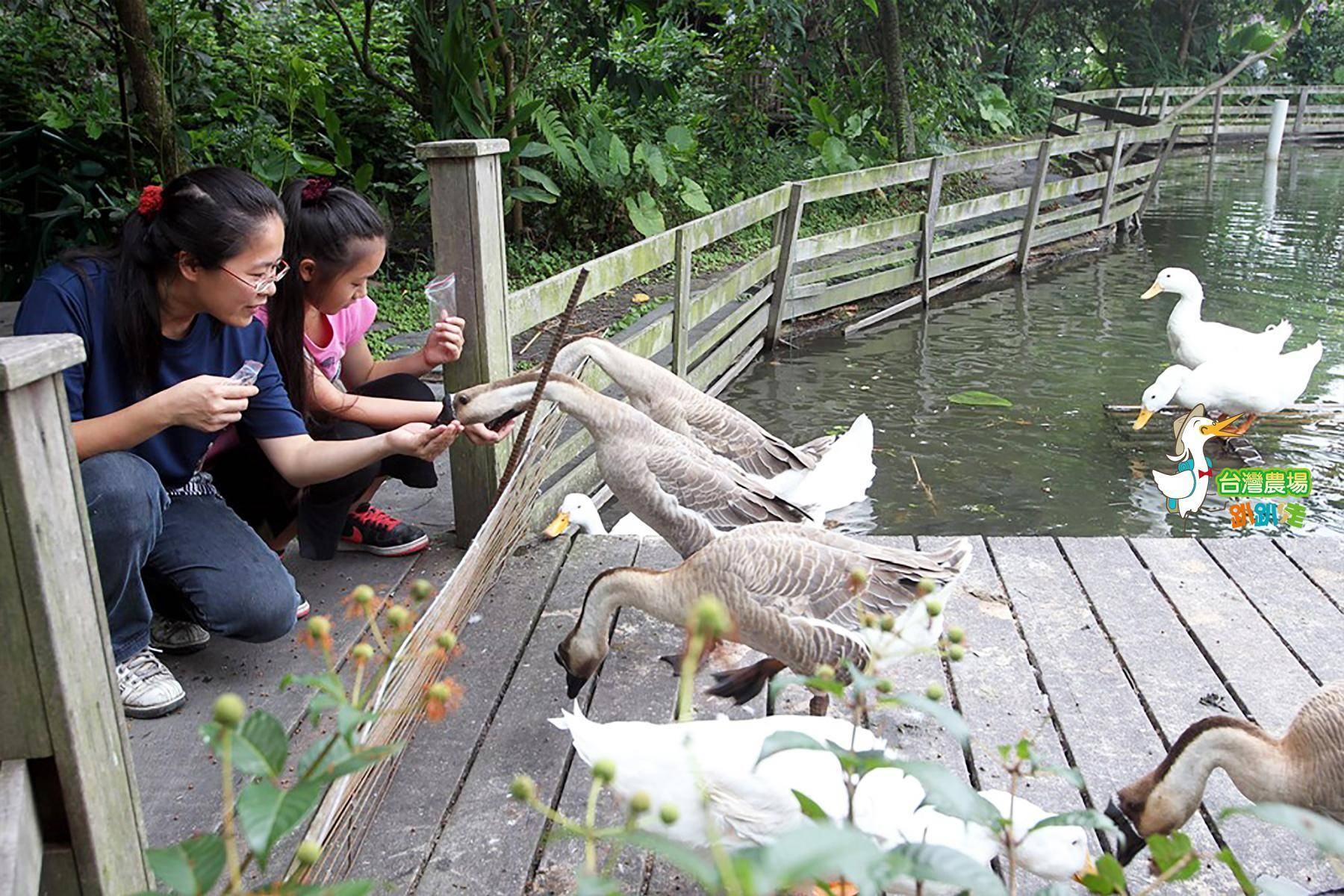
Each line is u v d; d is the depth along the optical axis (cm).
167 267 256
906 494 548
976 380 739
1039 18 1914
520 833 235
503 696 285
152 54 659
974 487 555
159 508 261
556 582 348
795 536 263
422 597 133
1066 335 855
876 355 808
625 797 197
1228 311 905
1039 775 250
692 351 645
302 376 314
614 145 902
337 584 344
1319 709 203
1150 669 294
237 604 280
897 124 1302
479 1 785
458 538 372
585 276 300
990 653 302
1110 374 748
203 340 279
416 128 866
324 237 299
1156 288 693
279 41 907
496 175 351
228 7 812
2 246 746
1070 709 276
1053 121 1727
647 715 277
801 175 1182
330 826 200
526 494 349
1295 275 1041
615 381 365
